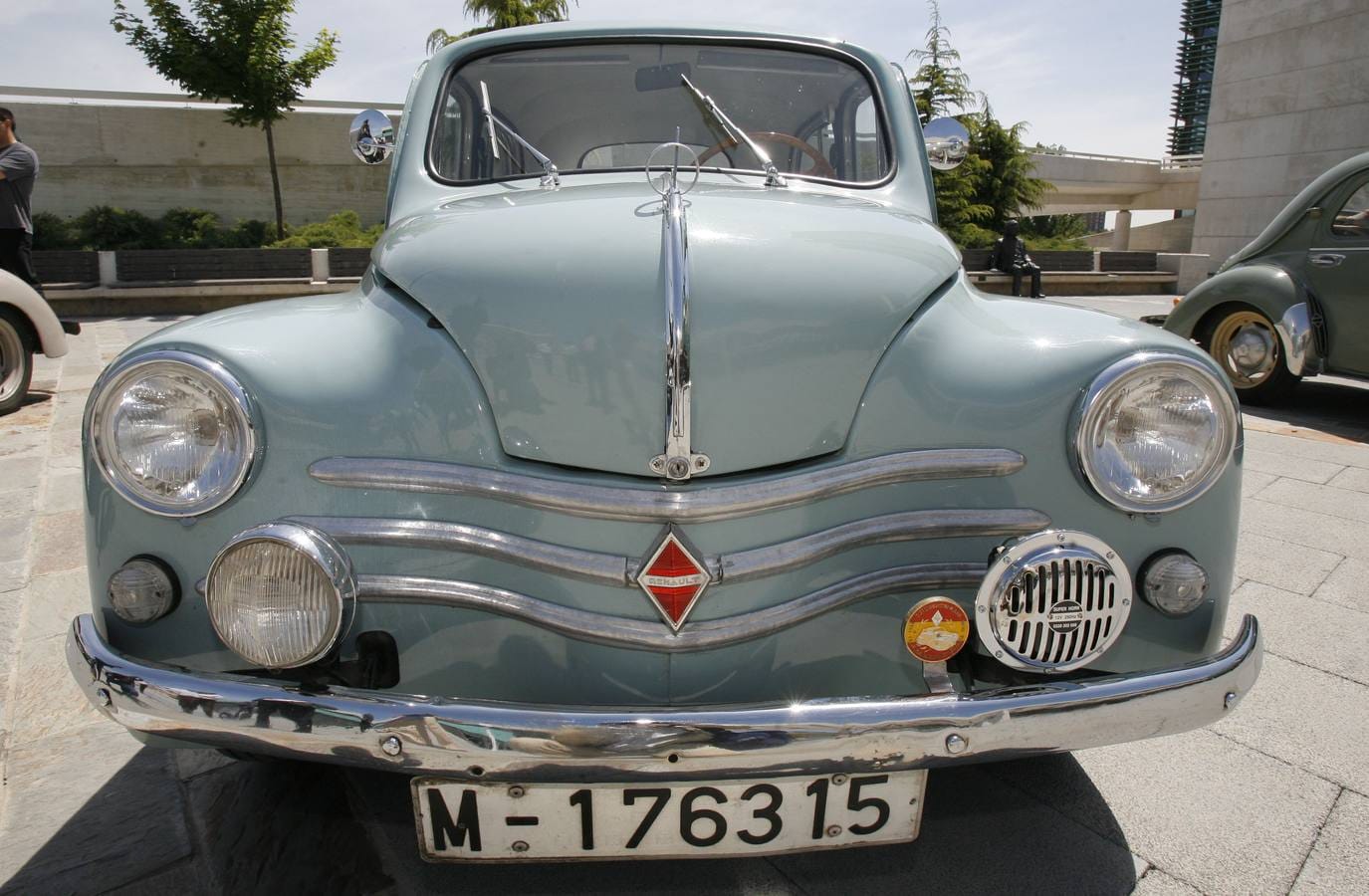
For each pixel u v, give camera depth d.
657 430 1.58
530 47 2.81
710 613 1.59
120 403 1.55
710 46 2.82
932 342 1.77
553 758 1.41
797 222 1.89
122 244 15.30
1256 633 1.67
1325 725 2.41
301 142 17.72
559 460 1.61
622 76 2.76
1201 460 1.63
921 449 1.69
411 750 1.42
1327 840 1.97
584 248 1.72
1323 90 17.84
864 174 2.69
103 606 1.64
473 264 1.76
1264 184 18.95
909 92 2.92
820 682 1.68
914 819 1.60
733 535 1.59
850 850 1.94
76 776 2.15
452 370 1.67
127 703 1.49
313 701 1.44
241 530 1.60
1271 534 3.81
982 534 1.68
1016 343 1.75
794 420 1.64
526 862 1.58
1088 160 32.00
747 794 1.56
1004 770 2.22
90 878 1.82
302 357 1.67
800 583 1.64
